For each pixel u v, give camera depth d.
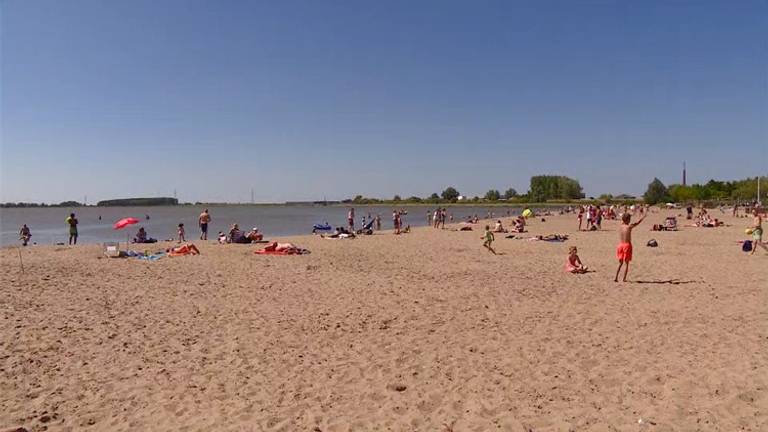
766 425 5.26
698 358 7.36
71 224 28.67
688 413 5.59
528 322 9.69
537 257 20.64
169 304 11.59
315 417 5.69
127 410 5.92
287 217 93.06
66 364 7.49
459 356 7.71
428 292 12.88
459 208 153.75
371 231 36.91
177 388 6.58
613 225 44.47
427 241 29.53
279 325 9.67
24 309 10.95
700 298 11.68
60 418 5.72
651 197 120.62
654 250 22.69
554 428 5.31
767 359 7.24
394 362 7.50
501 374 6.93
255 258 20.66
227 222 70.56
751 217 54.22
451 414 5.72
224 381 6.82
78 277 15.55
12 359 7.66
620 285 13.60
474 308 10.97
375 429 5.39
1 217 105.50
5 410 5.91
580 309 10.74
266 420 5.62
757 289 12.68
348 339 8.72
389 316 10.31
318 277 15.48
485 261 19.39
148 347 8.32
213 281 14.80
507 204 179.50
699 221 41.50
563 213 81.06
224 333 9.14
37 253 22.83
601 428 5.28
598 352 7.77
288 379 6.88
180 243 28.81
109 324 9.75
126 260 20.00
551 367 7.15
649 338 8.47
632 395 6.12
